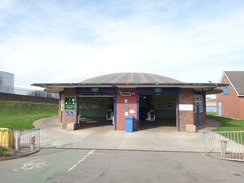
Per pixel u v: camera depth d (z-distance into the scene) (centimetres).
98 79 1864
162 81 1644
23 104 2658
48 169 565
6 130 743
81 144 907
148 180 488
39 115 2331
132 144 916
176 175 523
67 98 1393
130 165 606
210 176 516
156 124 1662
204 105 1770
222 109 2906
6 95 2581
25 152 745
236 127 1416
